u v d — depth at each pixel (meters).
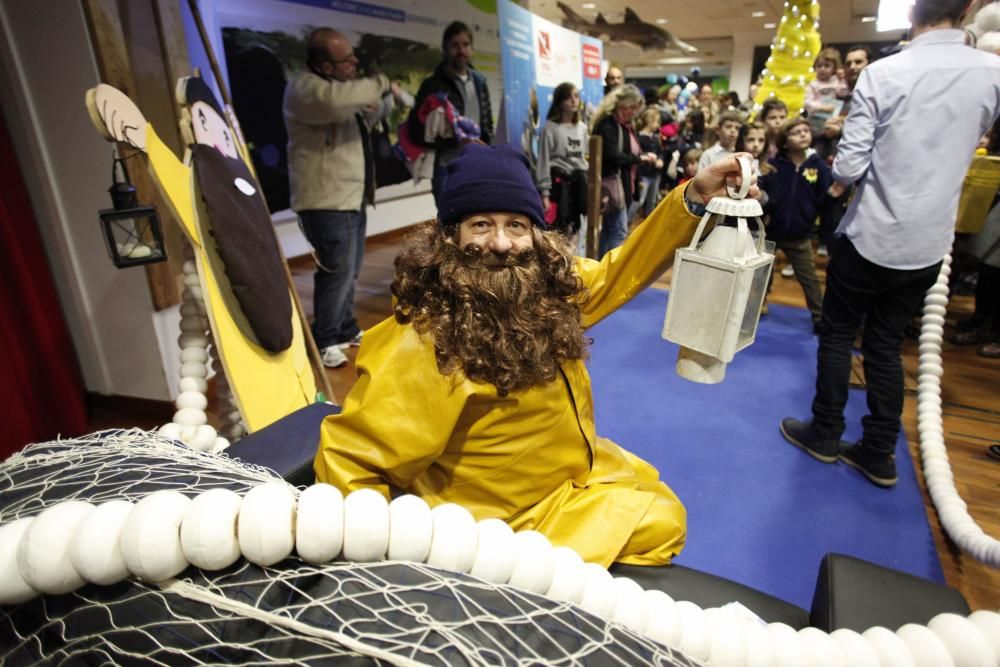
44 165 2.10
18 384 2.01
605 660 0.45
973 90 1.55
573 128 3.73
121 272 2.23
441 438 0.85
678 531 1.05
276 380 1.80
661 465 2.07
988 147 3.51
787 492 1.92
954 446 2.22
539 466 0.97
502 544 0.56
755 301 0.80
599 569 0.67
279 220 4.59
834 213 3.14
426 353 0.85
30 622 0.46
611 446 1.20
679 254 0.78
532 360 0.86
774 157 3.17
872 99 1.67
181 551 0.43
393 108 5.31
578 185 3.79
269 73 4.01
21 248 2.05
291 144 2.68
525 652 0.43
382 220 5.79
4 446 1.96
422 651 0.41
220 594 0.44
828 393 2.03
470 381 0.84
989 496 1.93
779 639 0.69
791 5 4.18
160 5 2.19
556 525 0.99
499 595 0.48
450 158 4.13
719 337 0.75
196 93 1.57
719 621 0.70
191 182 1.49
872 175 1.72
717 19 10.41
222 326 1.56
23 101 2.02
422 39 5.35
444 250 0.86
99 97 1.20
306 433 1.23
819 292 3.26
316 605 0.43
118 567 0.43
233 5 3.64
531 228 0.90
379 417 0.83
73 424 2.26
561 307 0.93
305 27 4.18
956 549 1.68
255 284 1.61
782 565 1.61
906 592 0.83
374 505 0.49
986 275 3.13
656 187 5.47
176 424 1.50
